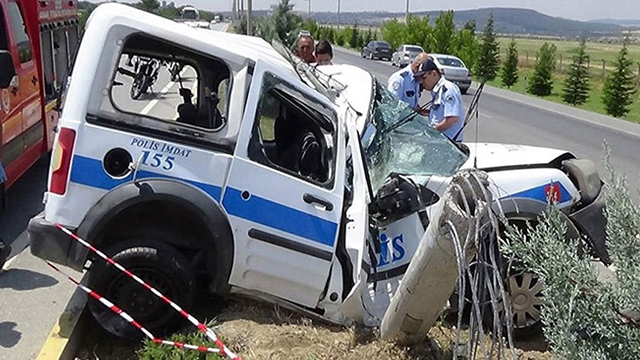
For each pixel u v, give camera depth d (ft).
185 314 12.91
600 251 15.31
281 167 14.08
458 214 10.03
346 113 15.99
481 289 9.66
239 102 13.61
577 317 8.71
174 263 13.74
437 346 13.76
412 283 11.51
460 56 152.76
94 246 13.24
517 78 133.80
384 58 173.99
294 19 103.96
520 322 15.38
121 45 13.17
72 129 13.05
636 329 8.64
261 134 14.56
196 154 13.42
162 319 14.01
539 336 15.65
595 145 52.80
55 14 30.58
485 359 9.18
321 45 27.73
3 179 18.75
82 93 13.10
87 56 13.12
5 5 23.24
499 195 15.17
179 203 13.23
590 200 15.70
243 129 13.61
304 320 14.53
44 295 16.90
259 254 13.91
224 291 14.14
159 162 13.29
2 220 23.29
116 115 13.21
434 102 23.11
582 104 107.96
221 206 13.52
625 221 9.20
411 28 185.47
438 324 14.70
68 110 13.11
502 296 9.44
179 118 14.28
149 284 13.88
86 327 14.88
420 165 15.90
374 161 16.26
